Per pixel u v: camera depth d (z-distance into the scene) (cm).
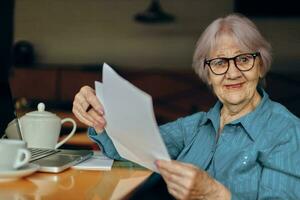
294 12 270
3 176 87
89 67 300
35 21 304
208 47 112
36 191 83
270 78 273
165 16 289
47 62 304
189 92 289
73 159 109
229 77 109
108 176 101
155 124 77
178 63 290
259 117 108
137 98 77
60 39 302
